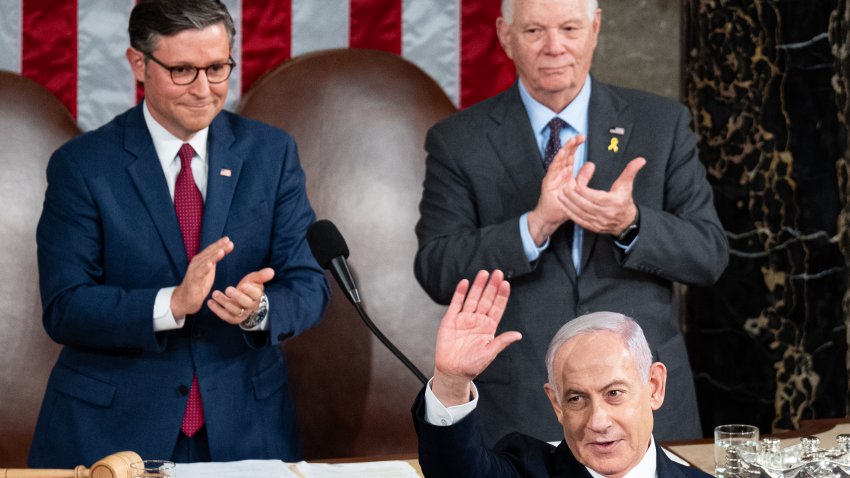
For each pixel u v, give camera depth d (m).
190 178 13.34
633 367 8.44
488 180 13.92
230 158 13.44
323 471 11.16
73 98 18.34
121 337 12.67
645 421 8.48
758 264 18.58
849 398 18.41
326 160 18.31
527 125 13.98
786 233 18.41
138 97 18.53
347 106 18.39
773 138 18.34
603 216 12.90
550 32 13.39
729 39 18.56
